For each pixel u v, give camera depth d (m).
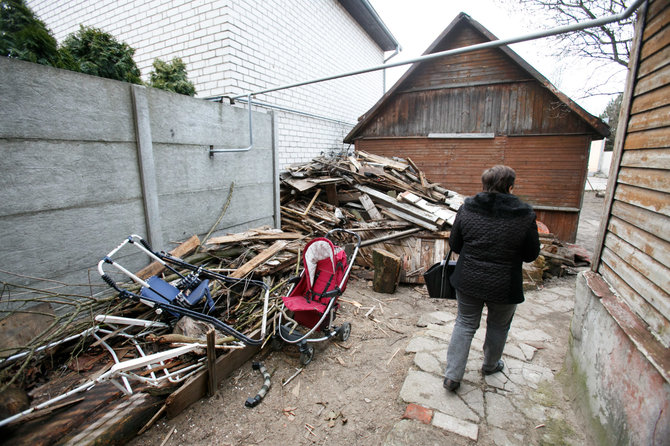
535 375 2.76
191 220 3.78
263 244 4.11
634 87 2.11
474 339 3.30
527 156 7.56
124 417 2.07
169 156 3.42
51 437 1.86
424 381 2.67
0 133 2.20
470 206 2.35
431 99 8.22
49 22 6.63
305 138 7.47
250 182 4.61
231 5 4.93
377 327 3.69
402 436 2.12
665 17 1.77
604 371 2.04
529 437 2.12
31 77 2.31
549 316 4.00
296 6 6.63
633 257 1.96
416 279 5.09
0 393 1.87
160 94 3.24
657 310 1.67
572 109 6.69
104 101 2.78
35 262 2.47
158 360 2.09
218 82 5.16
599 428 1.97
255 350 3.02
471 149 8.03
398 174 6.44
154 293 2.69
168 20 5.33
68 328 2.44
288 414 2.38
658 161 1.74
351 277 5.25
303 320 3.23
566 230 7.51
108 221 2.93
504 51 7.15
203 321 2.50
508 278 2.18
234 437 2.17
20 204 2.35
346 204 6.18
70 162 2.61
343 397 2.56
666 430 1.38
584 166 7.13
